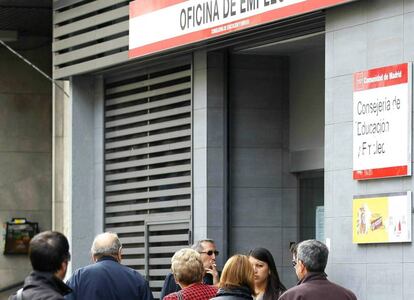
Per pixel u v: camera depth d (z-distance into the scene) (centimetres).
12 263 2322
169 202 1691
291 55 1644
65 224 2033
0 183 2330
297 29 1449
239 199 1622
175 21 1571
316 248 928
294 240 1623
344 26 1303
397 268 1212
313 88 1592
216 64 1620
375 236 1236
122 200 1792
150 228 1734
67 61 1836
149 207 1733
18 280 2317
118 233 1802
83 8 1809
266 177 1630
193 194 1634
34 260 695
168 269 1705
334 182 1307
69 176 1864
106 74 1819
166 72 1708
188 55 1658
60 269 700
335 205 1304
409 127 1205
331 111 1317
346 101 1296
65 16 1853
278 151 1636
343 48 1304
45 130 2350
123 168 1794
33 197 2342
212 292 985
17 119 2345
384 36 1248
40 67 2345
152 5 1620
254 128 1631
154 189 1731
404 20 1225
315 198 1594
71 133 1841
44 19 2183
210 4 1501
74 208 1838
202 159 1619
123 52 1697
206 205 1606
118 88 1808
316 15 1356
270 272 1140
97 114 1844
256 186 1627
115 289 1022
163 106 1711
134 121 1767
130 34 1672
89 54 1780
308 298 912
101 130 1831
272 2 1385
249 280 881
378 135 1243
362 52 1277
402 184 1214
